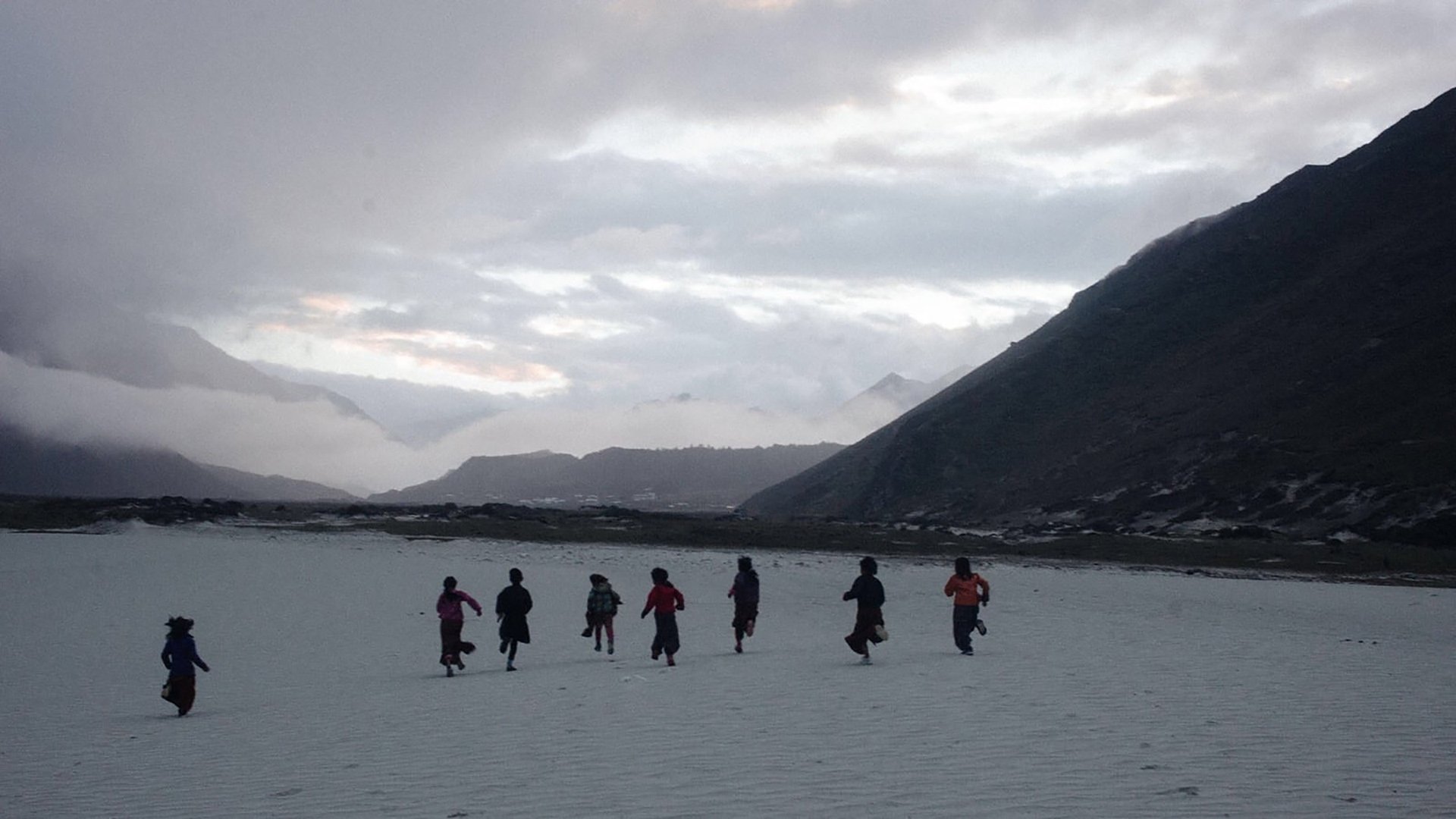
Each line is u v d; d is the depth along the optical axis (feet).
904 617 101.76
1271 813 28.91
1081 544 231.71
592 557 213.66
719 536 266.98
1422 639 82.79
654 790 32.55
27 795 36.50
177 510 350.84
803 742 39.19
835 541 256.73
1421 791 31.12
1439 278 356.38
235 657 76.74
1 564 182.09
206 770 39.29
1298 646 72.84
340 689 60.03
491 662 70.90
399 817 30.71
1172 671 58.03
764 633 87.86
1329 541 222.69
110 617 103.60
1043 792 31.30
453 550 236.02
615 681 58.29
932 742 38.45
